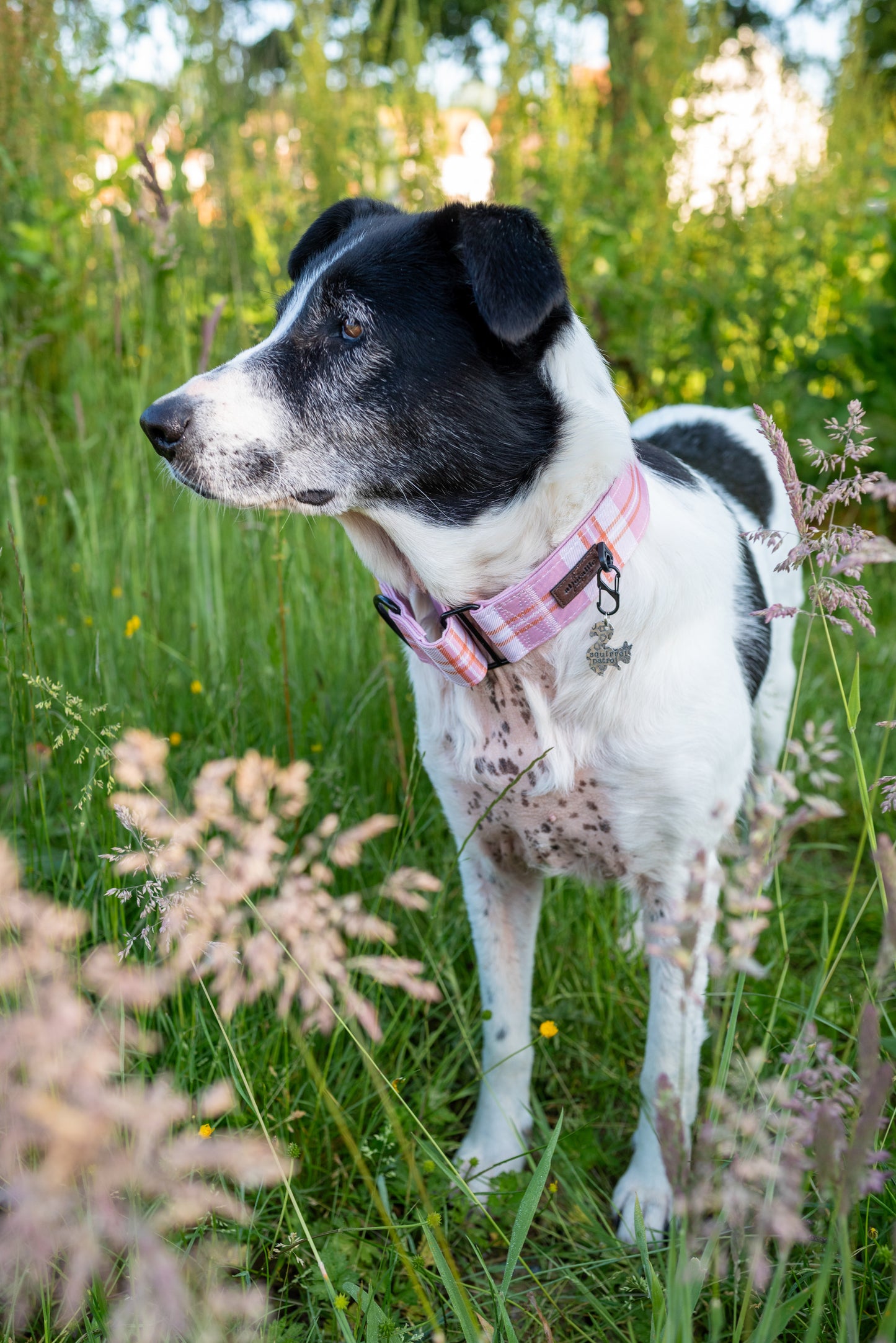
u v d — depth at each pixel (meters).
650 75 5.42
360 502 2.00
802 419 4.90
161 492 3.55
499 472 1.91
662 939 2.05
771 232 5.23
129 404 3.88
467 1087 2.30
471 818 2.17
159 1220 0.76
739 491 2.85
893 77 10.95
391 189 5.09
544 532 1.91
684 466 2.38
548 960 2.56
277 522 2.71
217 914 1.11
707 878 1.18
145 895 1.51
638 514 1.91
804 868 3.07
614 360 5.11
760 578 2.53
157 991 0.87
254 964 1.10
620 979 2.53
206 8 4.67
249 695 3.04
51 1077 0.74
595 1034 2.43
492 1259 1.92
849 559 1.46
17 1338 1.61
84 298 4.55
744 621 2.31
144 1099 0.74
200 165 4.63
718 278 5.19
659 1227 1.96
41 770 2.27
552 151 5.01
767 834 1.17
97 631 2.54
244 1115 1.93
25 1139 0.76
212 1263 1.32
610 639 1.84
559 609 1.88
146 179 2.99
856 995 2.34
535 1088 2.38
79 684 2.86
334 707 2.97
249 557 3.46
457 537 1.96
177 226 4.25
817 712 3.39
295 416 1.95
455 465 1.92
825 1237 1.54
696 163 5.46
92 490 3.32
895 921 1.20
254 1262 1.85
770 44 6.30
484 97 5.94
